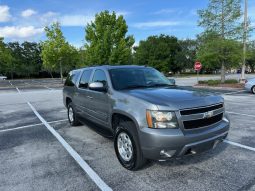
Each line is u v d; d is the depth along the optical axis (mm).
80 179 3906
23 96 18094
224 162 4371
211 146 3908
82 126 7527
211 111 3869
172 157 3600
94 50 29156
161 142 3496
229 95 14922
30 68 72938
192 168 4172
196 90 4559
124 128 4105
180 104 3645
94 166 4402
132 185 3666
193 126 3682
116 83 4836
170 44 63812
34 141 6070
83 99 6176
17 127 7719
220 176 3854
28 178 3980
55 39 34750
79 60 41812
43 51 35094
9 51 63781
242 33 21609
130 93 4246
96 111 5391
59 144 5758
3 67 62906
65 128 7355
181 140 3502
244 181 3670
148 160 4223
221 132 3988
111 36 29266
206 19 22594
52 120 8680
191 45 67188
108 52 29266
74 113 7160
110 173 4098
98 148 5383
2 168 4406
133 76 5137
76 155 4980
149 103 3711
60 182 3822
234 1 21422
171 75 59875
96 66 5902
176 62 64500
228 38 21812
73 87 7016
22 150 5387
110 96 4668
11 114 10258
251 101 12109
